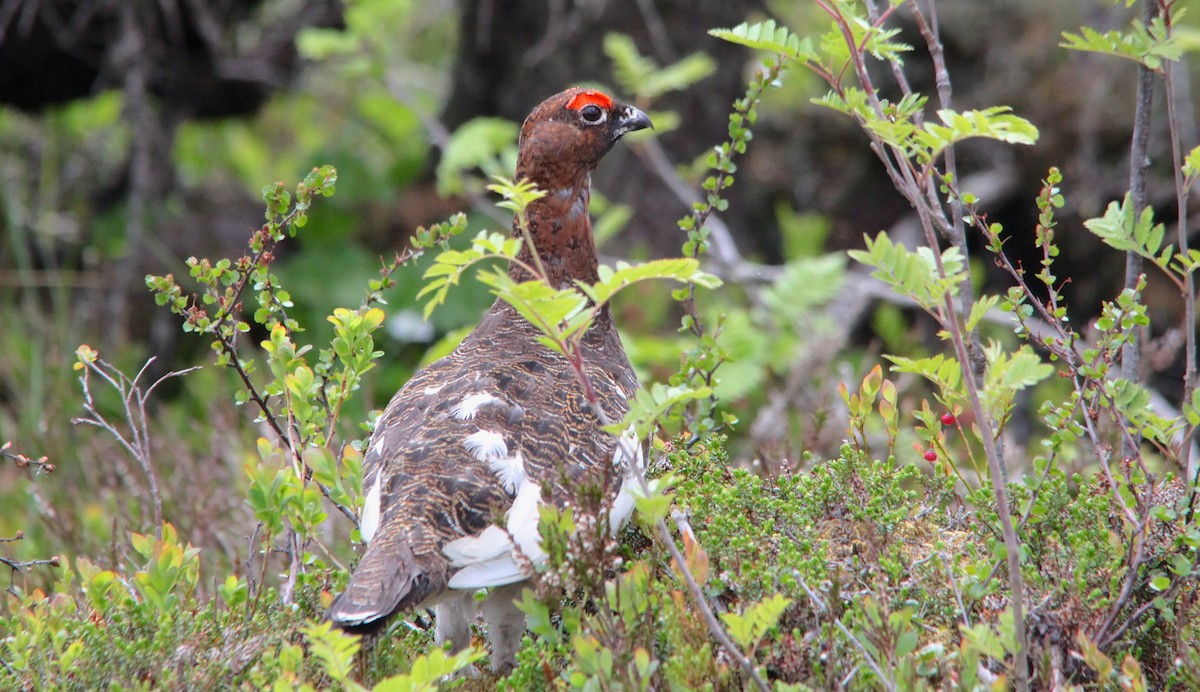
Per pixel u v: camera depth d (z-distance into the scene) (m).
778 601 5.80
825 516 7.62
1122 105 17.11
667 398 5.91
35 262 18.00
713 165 8.88
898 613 6.15
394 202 17.86
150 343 16.98
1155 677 6.82
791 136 19.33
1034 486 7.26
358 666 6.89
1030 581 6.94
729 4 16.89
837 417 11.31
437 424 7.43
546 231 9.27
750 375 12.34
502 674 7.44
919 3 18.17
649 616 6.38
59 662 6.60
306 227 17.27
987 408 5.82
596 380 7.92
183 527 10.23
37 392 13.59
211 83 18.23
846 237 18.83
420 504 6.91
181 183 20.09
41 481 11.88
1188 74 17.34
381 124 19.80
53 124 19.77
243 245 18.17
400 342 16.12
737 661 6.29
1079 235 16.97
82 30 16.17
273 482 7.43
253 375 14.32
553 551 6.25
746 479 7.53
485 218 17.19
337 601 6.40
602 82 17.08
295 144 22.72
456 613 7.37
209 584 9.30
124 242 18.03
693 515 7.57
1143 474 7.33
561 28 16.52
